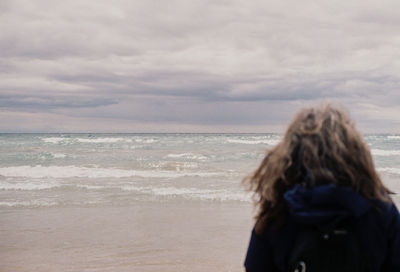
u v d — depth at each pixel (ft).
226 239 22.89
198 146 123.85
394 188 40.73
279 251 4.56
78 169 59.21
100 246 21.48
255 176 5.23
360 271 4.22
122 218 28.07
